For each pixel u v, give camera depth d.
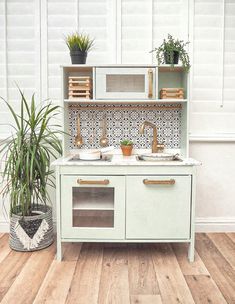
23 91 2.63
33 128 2.20
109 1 2.56
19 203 2.29
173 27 2.58
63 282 1.83
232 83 2.62
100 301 1.64
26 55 2.61
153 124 2.48
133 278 1.88
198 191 2.67
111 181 2.08
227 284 1.82
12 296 1.69
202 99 2.62
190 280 1.86
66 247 2.37
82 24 2.58
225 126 2.64
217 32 2.58
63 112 2.31
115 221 2.10
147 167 2.07
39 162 2.21
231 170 2.66
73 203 2.12
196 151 2.64
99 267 2.03
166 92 2.32
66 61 2.60
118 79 2.31
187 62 2.25
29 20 2.59
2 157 2.51
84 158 2.22
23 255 2.20
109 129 2.60
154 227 2.10
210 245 2.39
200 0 2.56
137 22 2.57
